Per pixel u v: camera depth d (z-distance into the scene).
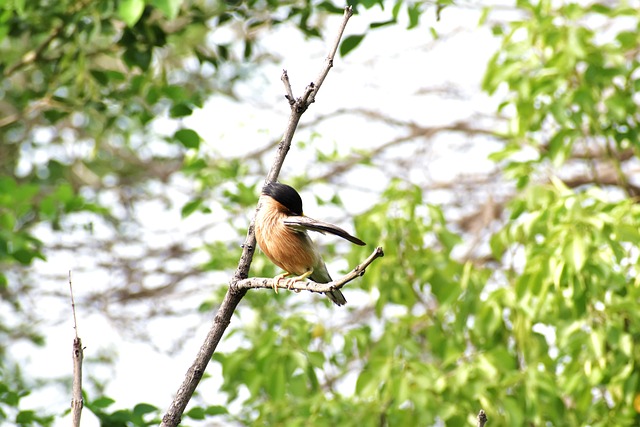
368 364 12.62
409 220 13.02
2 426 10.86
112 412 9.62
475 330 11.96
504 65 12.60
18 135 19.53
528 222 11.38
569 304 11.17
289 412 12.69
